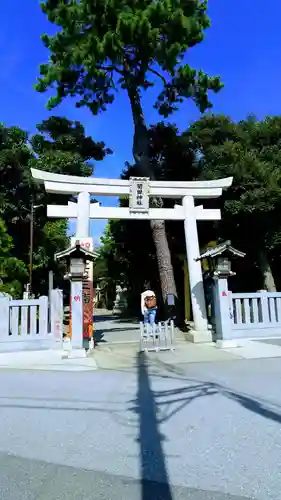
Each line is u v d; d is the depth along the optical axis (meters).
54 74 15.59
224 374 6.99
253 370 7.29
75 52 14.05
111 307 47.56
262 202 15.02
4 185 22.59
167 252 15.26
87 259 10.10
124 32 13.17
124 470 3.30
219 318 10.85
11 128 22.58
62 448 3.80
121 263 26.23
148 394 5.74
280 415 4.61
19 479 3.15
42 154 21.75
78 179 12.18
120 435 4.12
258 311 11.61
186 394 5.67
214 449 3.69
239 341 10.80
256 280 19.19
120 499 2.82
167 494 2.88
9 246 17.42
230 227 16.50
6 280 17.02
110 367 8.05
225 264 10.91
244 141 17.64
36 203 23.05
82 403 5.34
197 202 17.33
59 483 3.08
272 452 3.58
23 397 5.67
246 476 3.13
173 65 14.64
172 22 13.88
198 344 11.19
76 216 12.05
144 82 16.52
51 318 9.84
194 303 12.32
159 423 4.46
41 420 4.64
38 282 26.34
